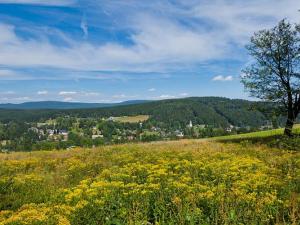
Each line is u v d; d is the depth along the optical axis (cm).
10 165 1833
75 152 2512
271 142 2494
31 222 817
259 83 3603
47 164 1939
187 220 870
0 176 1566
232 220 841
